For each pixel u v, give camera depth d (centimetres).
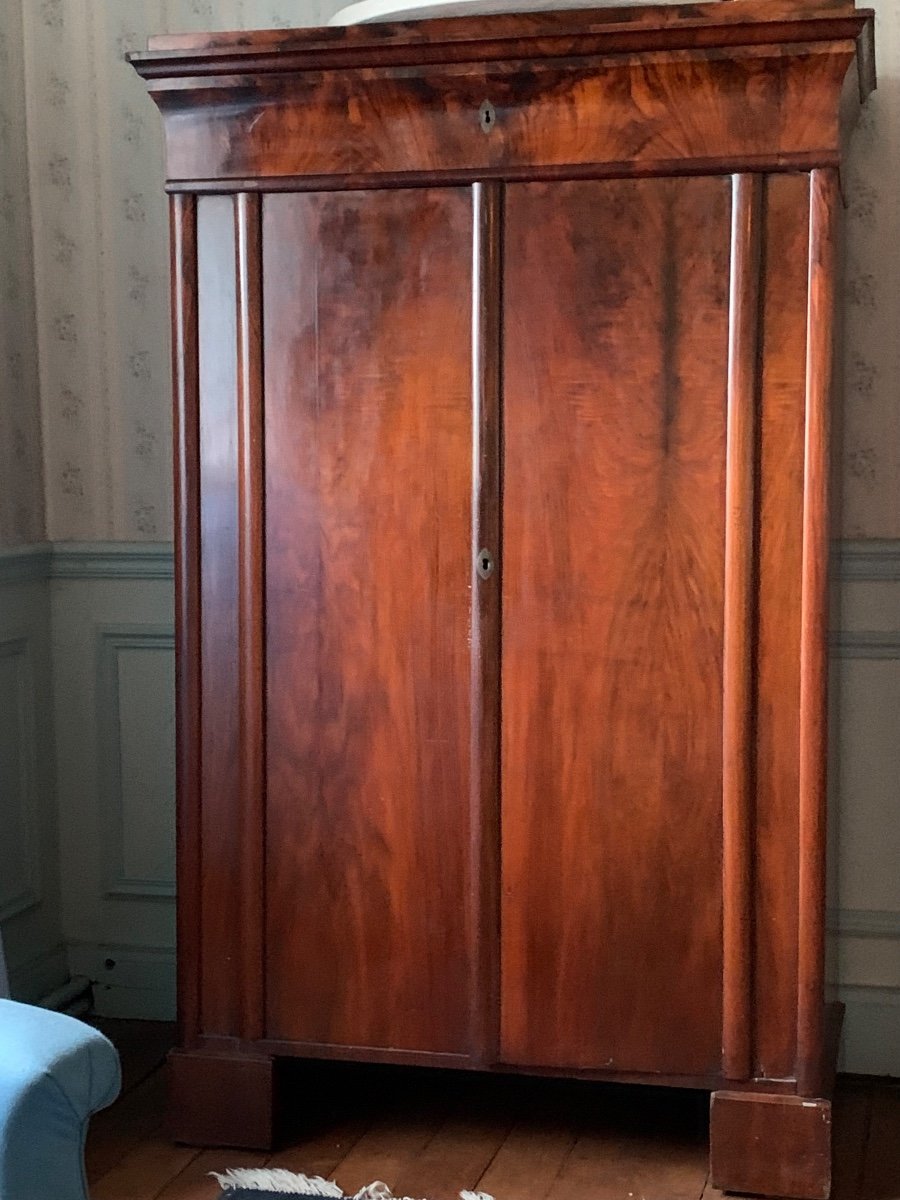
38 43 259
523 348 192
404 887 203
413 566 199
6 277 253
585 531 193
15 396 256
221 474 204
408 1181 201
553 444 193
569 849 197
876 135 231
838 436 213
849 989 244
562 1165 207
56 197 261
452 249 193
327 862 205
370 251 196
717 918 194
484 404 193
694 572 191
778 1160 193
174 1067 211
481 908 200
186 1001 212
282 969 208
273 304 200
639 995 197
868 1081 240
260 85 194
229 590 205
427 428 196
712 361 188
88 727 268
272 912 208
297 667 204
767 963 193
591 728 195
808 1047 192
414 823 202
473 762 198
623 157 187
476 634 197
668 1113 226
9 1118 113
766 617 189
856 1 229
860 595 238
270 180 197
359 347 198
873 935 242
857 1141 215
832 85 180
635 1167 207
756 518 188
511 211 191
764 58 179
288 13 249
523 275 192
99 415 264
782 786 191
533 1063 201
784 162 183
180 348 203
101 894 271
